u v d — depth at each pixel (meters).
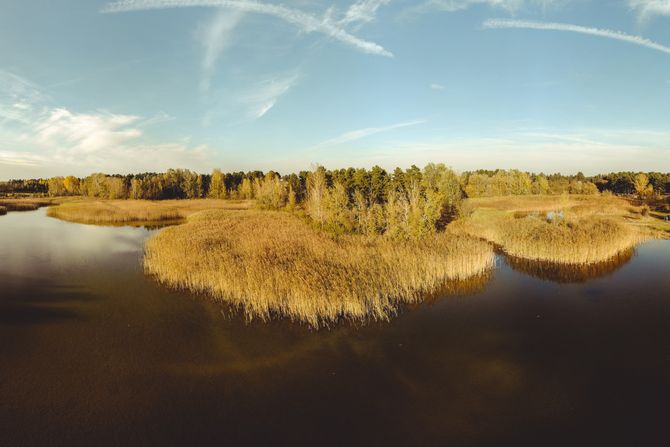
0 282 16.64
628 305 14.00
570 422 7.57
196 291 15.40
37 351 10.36
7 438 7.01
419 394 8.49
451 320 12.69
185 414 7.76
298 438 7.10
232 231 25.81
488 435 7.19
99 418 7.62
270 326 12.08
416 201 23.56
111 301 14.29
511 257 21.59
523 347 10.76
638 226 30.27
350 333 11.63
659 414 7.82
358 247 19.05
